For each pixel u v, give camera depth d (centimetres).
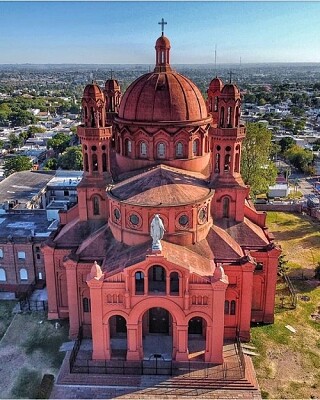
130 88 5653
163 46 5566
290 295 6222
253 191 9506
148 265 4344
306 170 13888
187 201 4812
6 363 4844
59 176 10669
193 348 4906
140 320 4591
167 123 5341
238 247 5256
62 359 4891
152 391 4419
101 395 4384
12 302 6094
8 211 7744
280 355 4959
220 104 5141
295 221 9231
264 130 9462
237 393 4391
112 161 6197
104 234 5303
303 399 4331
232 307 5103
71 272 5028
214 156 5388
